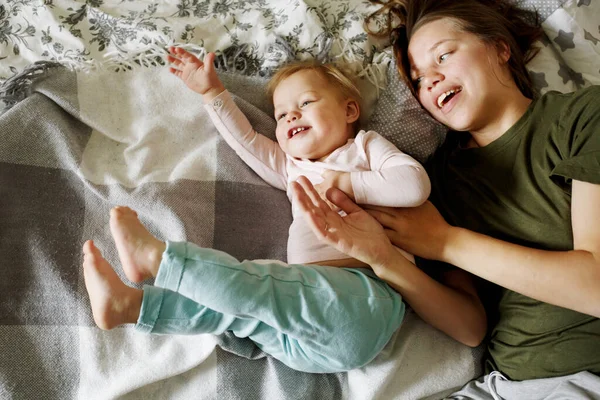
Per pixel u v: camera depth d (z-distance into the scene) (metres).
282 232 1.09
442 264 1.11
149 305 0.84
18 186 0.98
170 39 1.13
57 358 0.94
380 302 0.89
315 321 0.84
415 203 0.93
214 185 1.06
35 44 1.11
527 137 0.99
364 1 1.22
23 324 0.94
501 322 1.00
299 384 0.96
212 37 1.17
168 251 0.78
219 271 0.79
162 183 1.03
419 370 0.98
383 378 0.94
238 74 1.15
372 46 1.18
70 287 0.96
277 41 1.15
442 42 1.02
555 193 0.93
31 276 0.96
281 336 0.91
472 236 0.93
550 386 0.90
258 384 0.96
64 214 1.00
